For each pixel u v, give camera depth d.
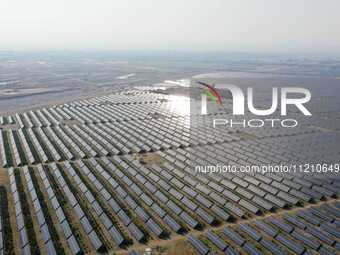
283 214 57.84
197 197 63.25
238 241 49.22
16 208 59.09
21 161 82.19
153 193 65.19
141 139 101.44
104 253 47.19
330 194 64.75
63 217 55.38
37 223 54.75
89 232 51.62
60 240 50.31
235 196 63.34
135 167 79.56
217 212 57.84
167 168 78.19
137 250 47.78
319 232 51.53
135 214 57.56
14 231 52.72
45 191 65.88
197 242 48.69
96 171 76.56
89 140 101.19
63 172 75.81
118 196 64.06
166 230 52.66
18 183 69.44
